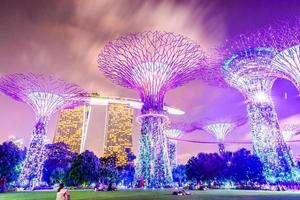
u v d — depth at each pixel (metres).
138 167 37.97
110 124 188.62
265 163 35.25
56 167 73.62
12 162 39.06
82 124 178.50
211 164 53.69
